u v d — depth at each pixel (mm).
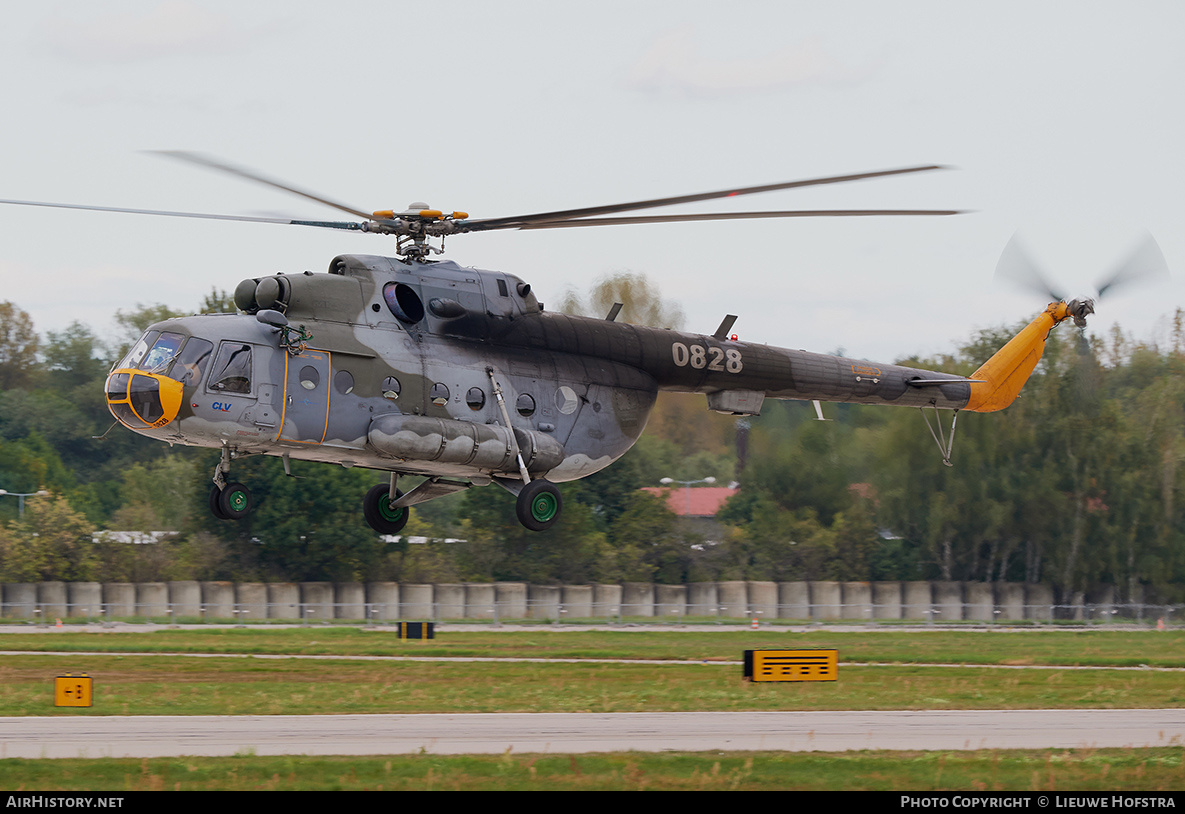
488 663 105062
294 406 78062
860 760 55375
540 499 86188
